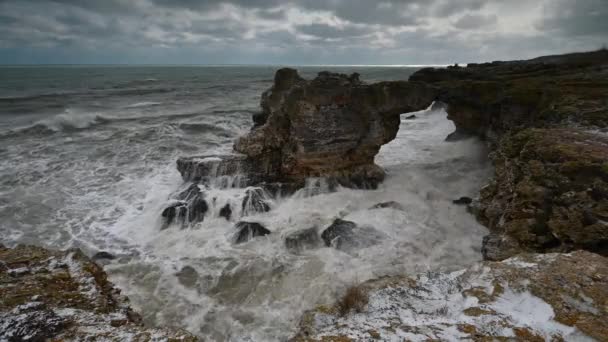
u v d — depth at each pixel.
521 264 6.14
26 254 7.63
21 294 6.01
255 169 16.64
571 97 16.02
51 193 16.56
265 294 9.70
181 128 30.58
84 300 6.32
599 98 15.57
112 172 19.42
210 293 9.80
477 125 21.39
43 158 21.44
